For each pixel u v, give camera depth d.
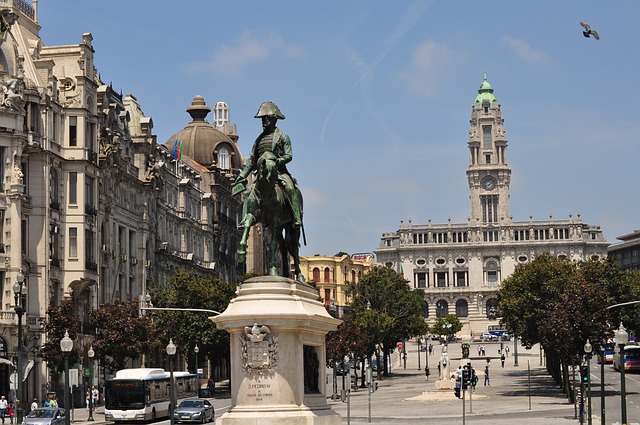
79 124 97.75
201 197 145.12
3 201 88.12
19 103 89.50
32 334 89.75
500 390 110.69
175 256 127.06
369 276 155.00
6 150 88.75
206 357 125.94
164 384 83.19
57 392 92.62
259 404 27.47
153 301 107.19
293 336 27.84
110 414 78.06
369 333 134.38
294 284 28.38
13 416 79.25
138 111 129.50
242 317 27.62
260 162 29.34
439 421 74.38
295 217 29.97
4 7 91.81
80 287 96.06
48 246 92.81
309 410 27.73
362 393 115.81
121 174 108.31
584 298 82.19
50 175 94.06
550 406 87.00
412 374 157.12
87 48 100.38
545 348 104.50
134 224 113.69
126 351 89.56
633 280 120.38
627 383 111.06
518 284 105.56
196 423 77.38
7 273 87.88
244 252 28.97
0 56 91.50
